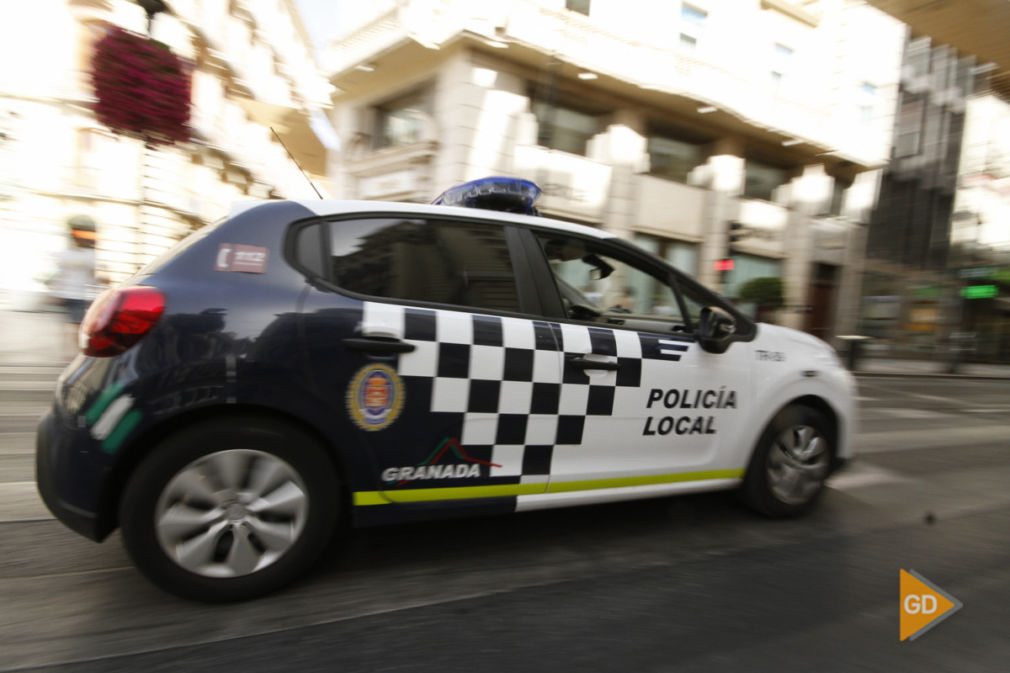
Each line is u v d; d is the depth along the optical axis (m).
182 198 16.53
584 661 1.93
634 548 2.84
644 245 14.73
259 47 22.80
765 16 15.55
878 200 20.89
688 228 15.22
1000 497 4.15
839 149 17.06
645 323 2.87
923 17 11.52
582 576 2.53
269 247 2.27
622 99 13.55
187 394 2.02
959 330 20.69
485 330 2.44
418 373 2.31
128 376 1.98
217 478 2.07
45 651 1.84
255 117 24.17
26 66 14.15
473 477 2.44
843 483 4.25
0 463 3.70
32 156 14.20
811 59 16.59
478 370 2.40
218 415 2.10
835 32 16.94
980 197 23.02
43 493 2.05
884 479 4.46
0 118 13.82
